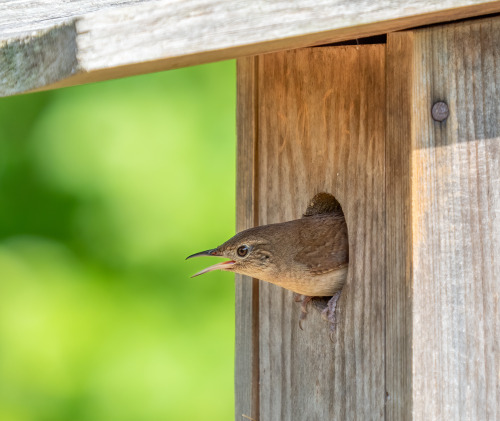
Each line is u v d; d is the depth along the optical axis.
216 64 12.26
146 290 11.98
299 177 7.37
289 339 7.51
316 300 7.60
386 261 6.47
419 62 6.15
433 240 6.20
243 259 7.52
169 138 11.98
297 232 7.46
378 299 6.86
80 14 5.67
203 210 11.90
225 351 11.94
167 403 11.66
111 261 11.99
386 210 6.43
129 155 11.96
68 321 11.86
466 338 6.20
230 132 12.07
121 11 5.34
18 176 12.13
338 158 7.09
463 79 6.12
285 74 7.38
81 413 11.61
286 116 7.41
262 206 7.61
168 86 12.16
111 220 11.93
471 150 6.14
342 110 7.06
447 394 6.22
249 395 7.70
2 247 12.04
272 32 5.42
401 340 6.33
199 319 11.99
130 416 11.62
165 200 11.91
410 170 6.20
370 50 6.93
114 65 5.35
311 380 7.31
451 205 6.17
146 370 11.77
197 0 5.40
